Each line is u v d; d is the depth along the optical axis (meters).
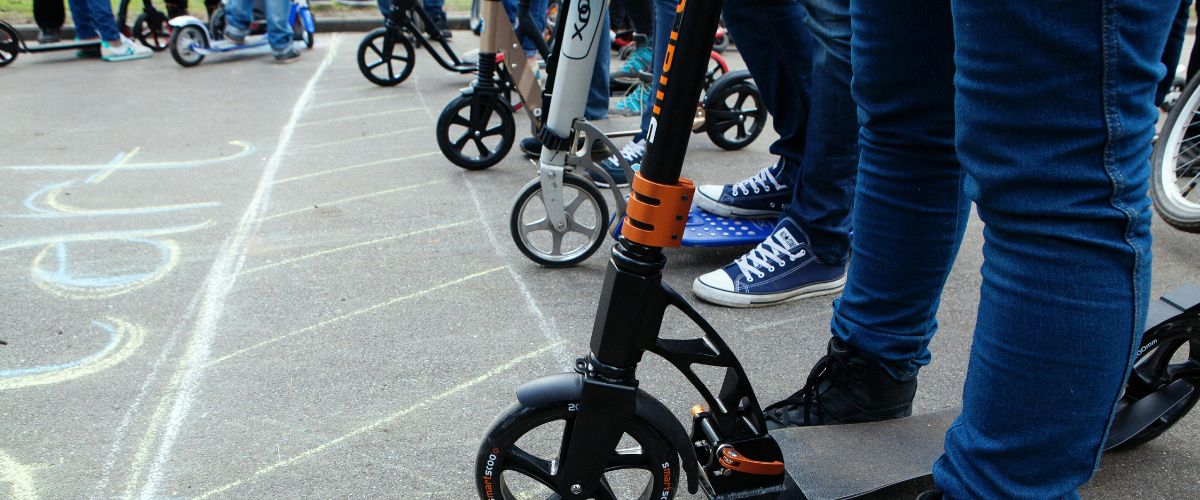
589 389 1.16
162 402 1.81
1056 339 0.92
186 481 1.55
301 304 2.30
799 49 2.38
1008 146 0.89
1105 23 0.81
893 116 1.33
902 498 1.45
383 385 1.89
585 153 2.45
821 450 1.44
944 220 1.37
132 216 2.99
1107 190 0.86
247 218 2.99
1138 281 0.90
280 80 5.79
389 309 2.28
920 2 1.21
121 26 7.16
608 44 3.76
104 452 1.64
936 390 1.88
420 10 5.45
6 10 8.30
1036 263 0.91
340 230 2.89
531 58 5.95
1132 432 1.58
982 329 1.01
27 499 1.50
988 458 1.02
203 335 2.12
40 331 2.13
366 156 3.85
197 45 6.31
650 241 1.09
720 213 2.74
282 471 1.58
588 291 2.43
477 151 3.96
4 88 5.34
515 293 2.40
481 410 1.79
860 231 1.46
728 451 1.31
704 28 0.99
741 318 2.26
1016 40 0.85
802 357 2.04
